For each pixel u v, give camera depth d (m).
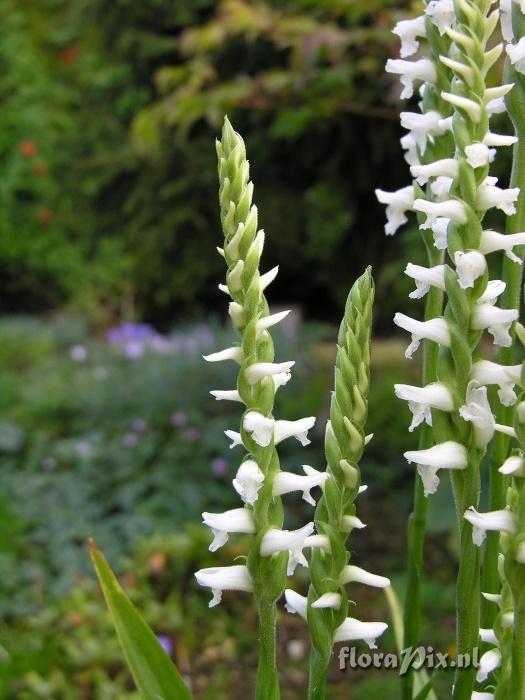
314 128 1.64
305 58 0.98
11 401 1.31
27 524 0.96
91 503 0.99
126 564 0.85
